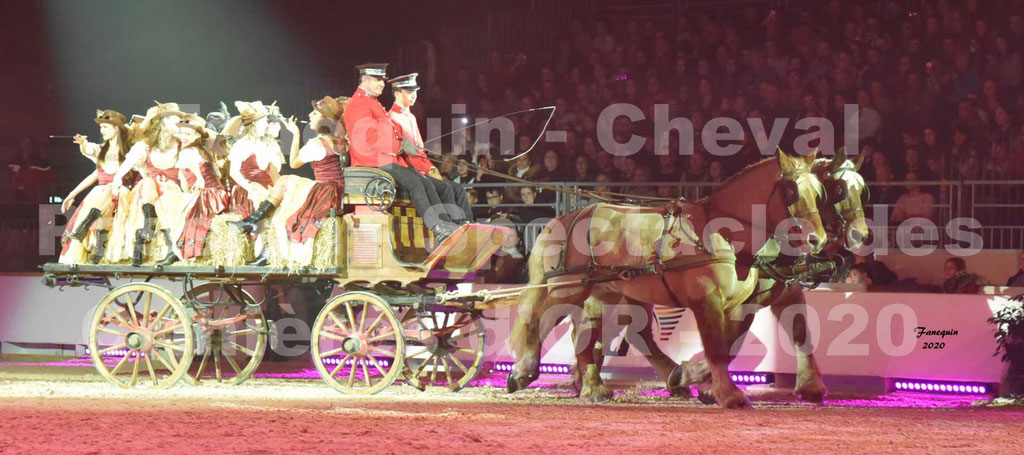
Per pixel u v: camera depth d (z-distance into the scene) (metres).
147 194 13.24
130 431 8.73
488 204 17.48
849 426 9.79
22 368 16.72
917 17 20.73
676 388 13.12
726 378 11.66
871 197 17.86
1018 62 19.14
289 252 12.62
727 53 21.59
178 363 13.38
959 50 19.83
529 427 9.40
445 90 23.75
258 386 14.07
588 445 8.41
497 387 14.53
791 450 8.31
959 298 14.40
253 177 13.34
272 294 18.27
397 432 8.90
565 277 12.67
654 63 22.41
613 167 19.50
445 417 10.05
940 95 19.16
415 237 12.88
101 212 13.41
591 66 22.91
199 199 13.11
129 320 13.71
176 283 18.11
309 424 9.31
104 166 13.57
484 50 25.30
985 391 14.22
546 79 22.23
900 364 14.65
